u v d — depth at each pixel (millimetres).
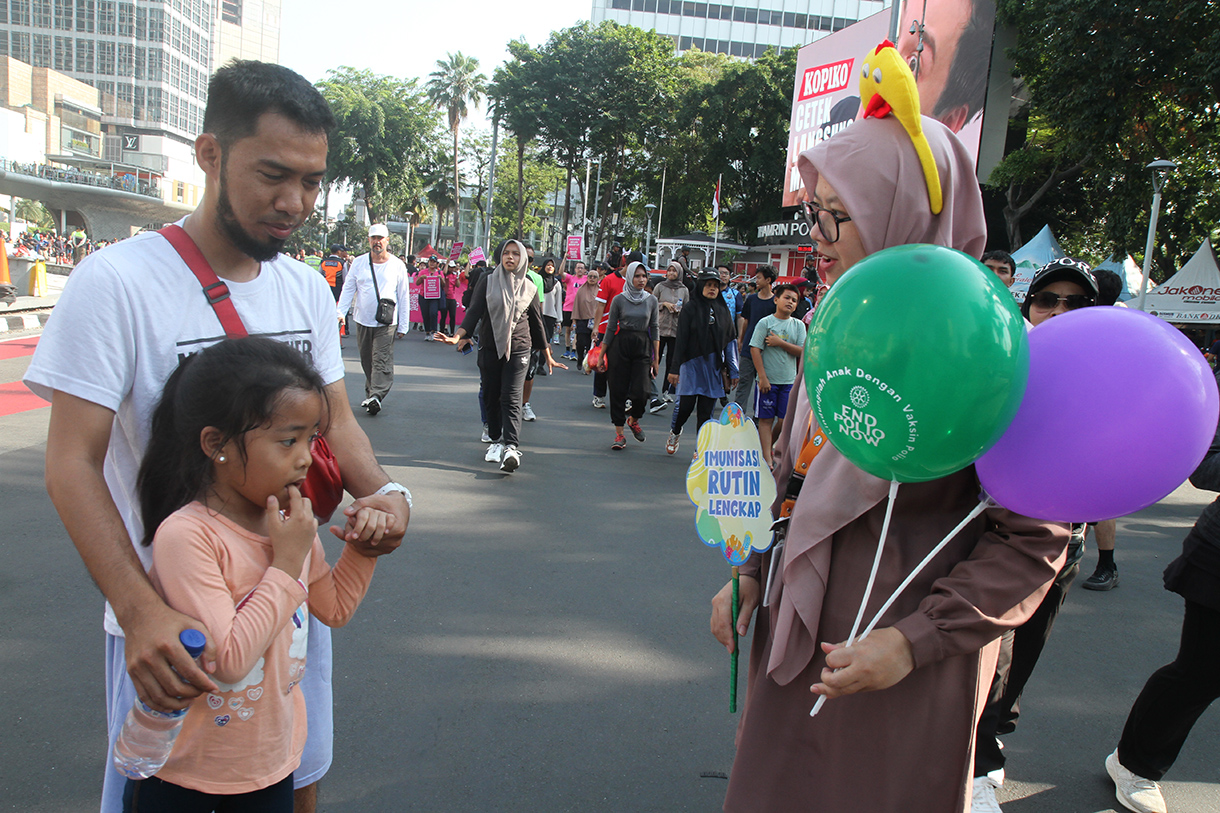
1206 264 16547
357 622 3666
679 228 49906
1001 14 18312
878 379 1346
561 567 4512
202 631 1342
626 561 4672
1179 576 2479
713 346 7516
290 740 1618
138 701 1376
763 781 1742
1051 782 2824
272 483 1446
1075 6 16781
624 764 2742
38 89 72688
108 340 1513
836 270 1771
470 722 2936
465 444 7418
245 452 1418
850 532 1672
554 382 12242
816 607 1669
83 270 1539
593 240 56344
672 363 7617
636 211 55438
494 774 2646
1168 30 15945
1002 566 1502
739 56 68875
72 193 55969
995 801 2594
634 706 3107
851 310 1388
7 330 14406
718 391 7570
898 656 1452
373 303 8367
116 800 1649
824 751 1661
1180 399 1369
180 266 1627
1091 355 1408
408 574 4250
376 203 60438
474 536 4926
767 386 7086
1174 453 1375
